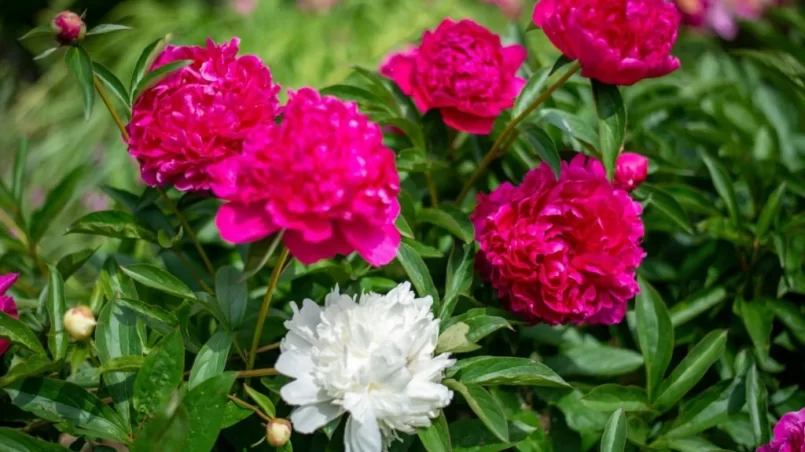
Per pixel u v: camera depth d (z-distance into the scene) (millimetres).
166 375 1093
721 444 1300
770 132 1547
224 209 1049
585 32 1121
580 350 1323
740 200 1520
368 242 1047
